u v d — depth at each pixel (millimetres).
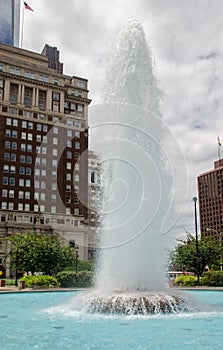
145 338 9203
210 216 141875
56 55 137875
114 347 8219
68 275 29875
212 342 8742
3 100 84312
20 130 84688
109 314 13148
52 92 89750
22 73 88125
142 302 13336
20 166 82812
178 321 11891
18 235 46906
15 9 131000
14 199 80375
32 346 8297
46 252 41188
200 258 45125
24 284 28156
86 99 93688
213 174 142750
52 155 82562
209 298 21828
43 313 13906
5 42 125562
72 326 10992
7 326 11023
